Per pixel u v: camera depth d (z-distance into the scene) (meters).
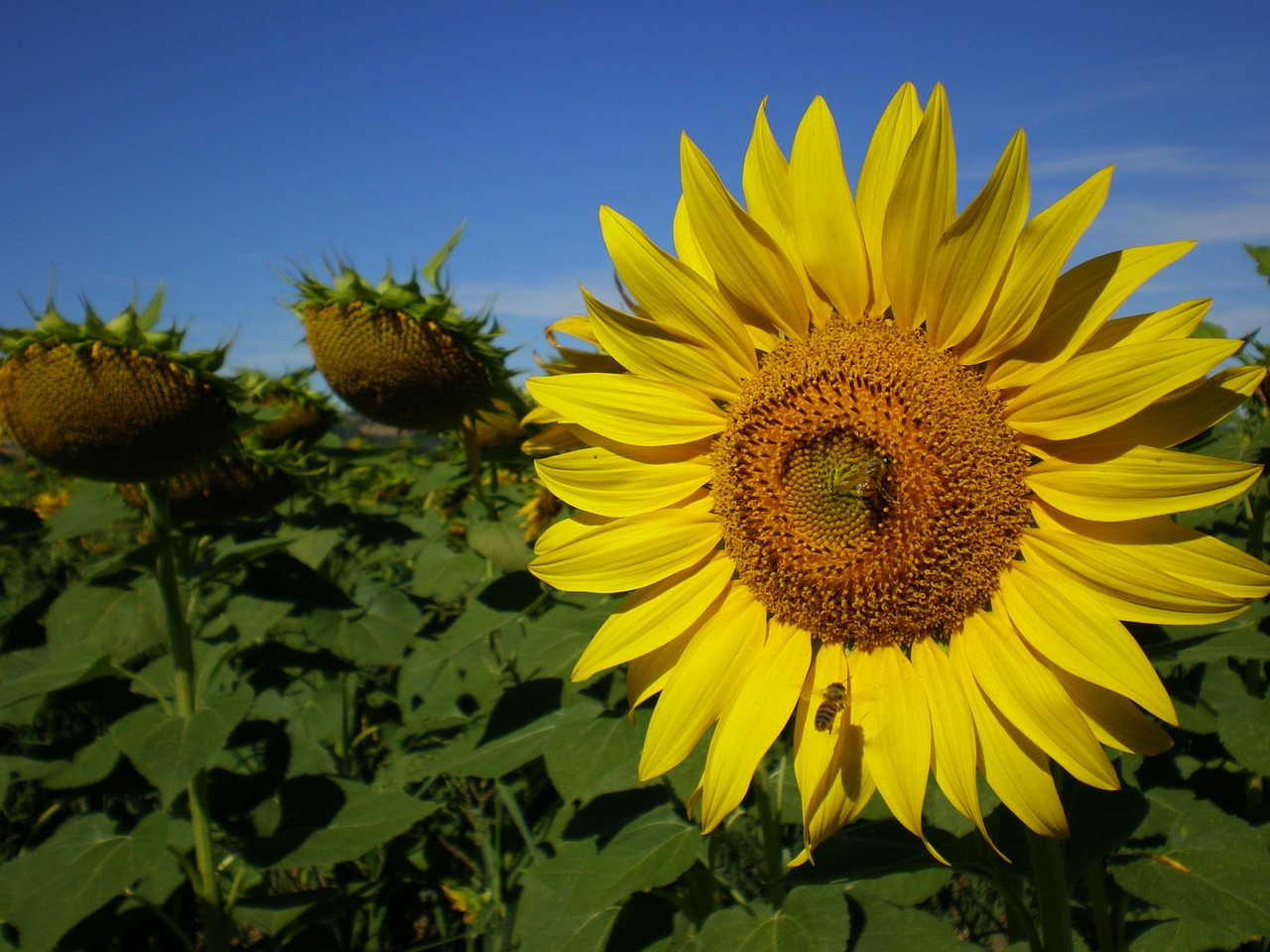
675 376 0.34
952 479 0.30
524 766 0.47
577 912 0.34
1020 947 0.37
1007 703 0.28
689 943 0.38
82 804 0.63
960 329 0.30
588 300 0.34
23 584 0.88
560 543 0.34
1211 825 0.33
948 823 0.39
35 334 0.48
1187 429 0.27
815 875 0.31
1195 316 0.28
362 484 1.10
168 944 0.57
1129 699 0.27
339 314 0.57
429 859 0.64
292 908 0.48
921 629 0.31
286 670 0.68
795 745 0.31
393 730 0.69
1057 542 0.29
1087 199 0.27
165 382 0.49
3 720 0.54
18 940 0.49
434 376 0.58
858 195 0.31
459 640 0.42
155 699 0.53
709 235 0.32
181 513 0.63
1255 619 0.32
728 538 0.34
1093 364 0.27
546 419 0.40
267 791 0.52
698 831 0.37
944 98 0.28
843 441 0.32
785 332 0.33
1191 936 0.38
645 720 0.38
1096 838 0.29
